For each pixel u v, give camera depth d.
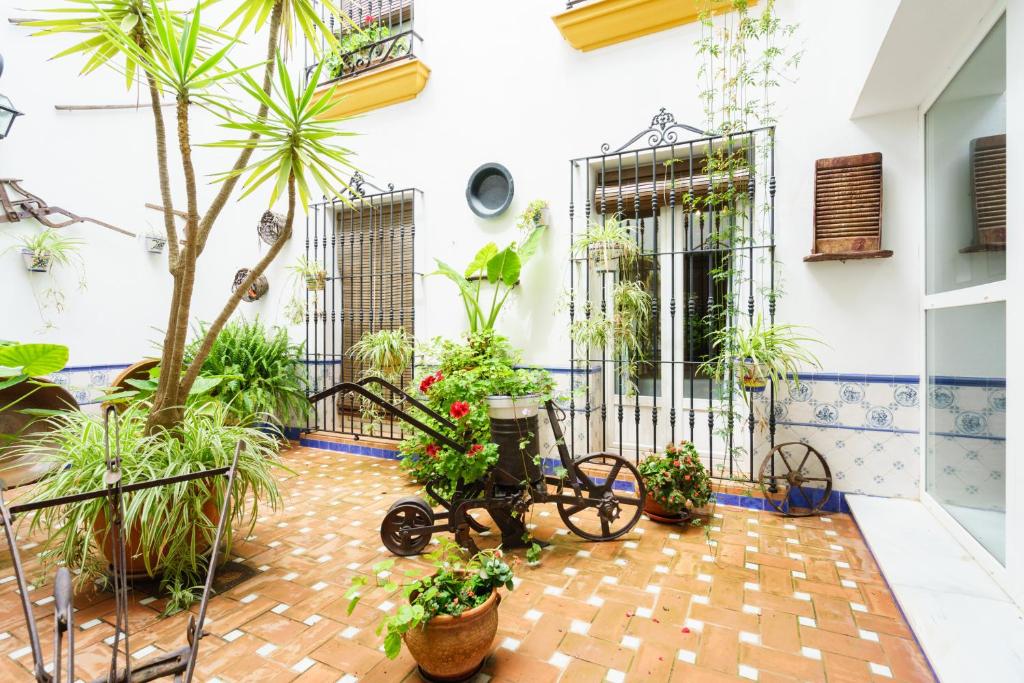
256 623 1.88
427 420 2.99
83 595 2.07
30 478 2.79
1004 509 1.93
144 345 4.61
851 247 2.82
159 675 1.04
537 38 3.85
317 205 4.85
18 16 3.82
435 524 2.60
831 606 1.96
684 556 2.42
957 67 2.30
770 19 2.94
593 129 3.62
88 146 4.23
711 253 3.24
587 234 3.34
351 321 4.84
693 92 3.32
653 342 3.62
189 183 2.03
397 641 1.46
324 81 4.61
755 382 2.81
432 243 4.30
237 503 2.18
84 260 4.19
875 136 2.87
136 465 2.06
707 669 1.61
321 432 4.68
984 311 2.10
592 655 1.69
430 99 4.31
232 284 5.25
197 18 1.88
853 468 2.94
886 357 2.85
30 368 2.35
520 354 3.82
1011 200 1.83
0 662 1.68
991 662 1.50
